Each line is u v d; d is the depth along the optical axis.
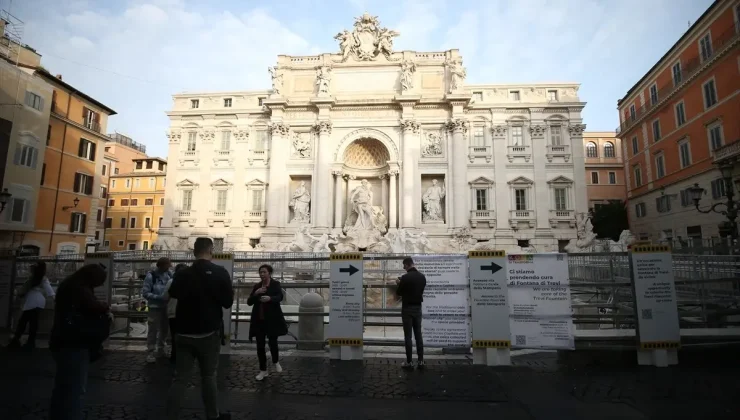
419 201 40.62
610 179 62.09
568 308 8.84
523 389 7.40
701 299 11.28
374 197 44.47
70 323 5.38
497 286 9.05
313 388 7.46
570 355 9.64
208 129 44.84
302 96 43.53
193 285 5.62
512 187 41.34
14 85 29.78
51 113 34.41
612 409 6.45
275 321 8.20
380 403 6.75
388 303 13.44
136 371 8.52
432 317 9.30
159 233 43.50
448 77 42.47
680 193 37.00
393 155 41.62
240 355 9.84
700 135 33.91
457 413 6.34
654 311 8.74
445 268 9.40
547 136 41.94
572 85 42.47
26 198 30.75
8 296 11.55
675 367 8.58
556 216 40.50
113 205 62.50
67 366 5.34
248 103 45.38
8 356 9.50
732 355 9.32
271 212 41.44
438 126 42.09
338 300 9.46
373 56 43.19
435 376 8.15
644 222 43.94
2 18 32.03
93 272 5.70
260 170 43.75
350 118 42.34
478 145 42.38
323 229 40.06
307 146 42.81
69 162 36.41
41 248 33.31
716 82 31.80
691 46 34.81
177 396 5.40
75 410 5.31
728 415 6.18
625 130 47.59
